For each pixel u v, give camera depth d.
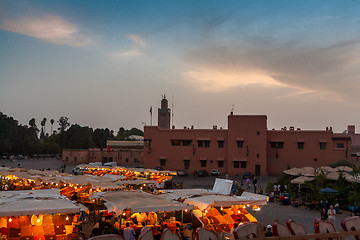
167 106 90.25
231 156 63.56
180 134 66.12
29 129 167.50
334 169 39.00
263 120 63.28
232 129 64.00
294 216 24.95
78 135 135.12
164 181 34.84
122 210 14.33
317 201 29.06
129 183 26.67
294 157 63.50
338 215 25.59
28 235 14.80
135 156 87.69
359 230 6.01
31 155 141.25
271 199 32.62
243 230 5.50
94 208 23.14
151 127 67.19
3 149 126.75
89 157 91.19
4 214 13.07
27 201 14.92
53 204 14.51
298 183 33.59
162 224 17.31
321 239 5.70
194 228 17.41
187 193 19.53
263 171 62.31
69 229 15.75
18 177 31.66
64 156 91.31
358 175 29.81
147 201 15.78
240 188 36.78
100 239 5.21
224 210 19.20
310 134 63.25
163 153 66.38
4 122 134.62
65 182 26.31
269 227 12.31
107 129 170.00
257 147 62.94
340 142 62.38
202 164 65.06
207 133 65.25
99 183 25.09
